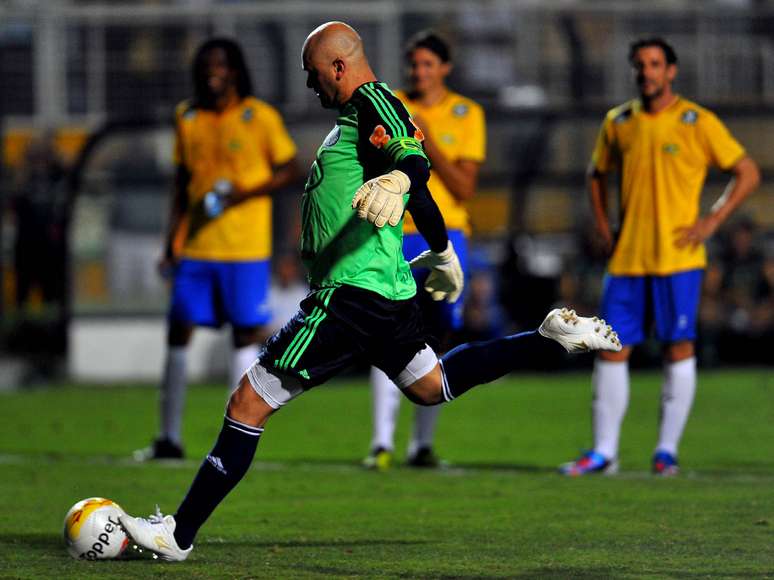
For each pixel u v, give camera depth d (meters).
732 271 64.44
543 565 18.27
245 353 34.91
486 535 21.16
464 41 69.19
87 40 68.69
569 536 20.97
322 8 68.12
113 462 33.16
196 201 34.34
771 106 64.19
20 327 64.88
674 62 30.45
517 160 66.81
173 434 34.19
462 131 32.16
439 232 17.55
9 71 68.38
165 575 17.45
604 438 30.77
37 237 65.50
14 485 28.34
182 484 28.52
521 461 33.69
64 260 65.62
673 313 30.27
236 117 34.03
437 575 17.45
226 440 18.42
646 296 30.56
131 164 67.56
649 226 30.42
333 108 18.73
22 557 19.05
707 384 56.75
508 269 64.06
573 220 67.62
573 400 52.03
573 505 24.69
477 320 62.88
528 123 66.44
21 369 64.56
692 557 18.92
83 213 67.31
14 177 66.31
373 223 16.09
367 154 17.92
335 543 20.41
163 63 68.94
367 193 16.08
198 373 66.06
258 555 19.19
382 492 26.92
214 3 71.69
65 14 68.62
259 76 68.44
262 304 34.59
